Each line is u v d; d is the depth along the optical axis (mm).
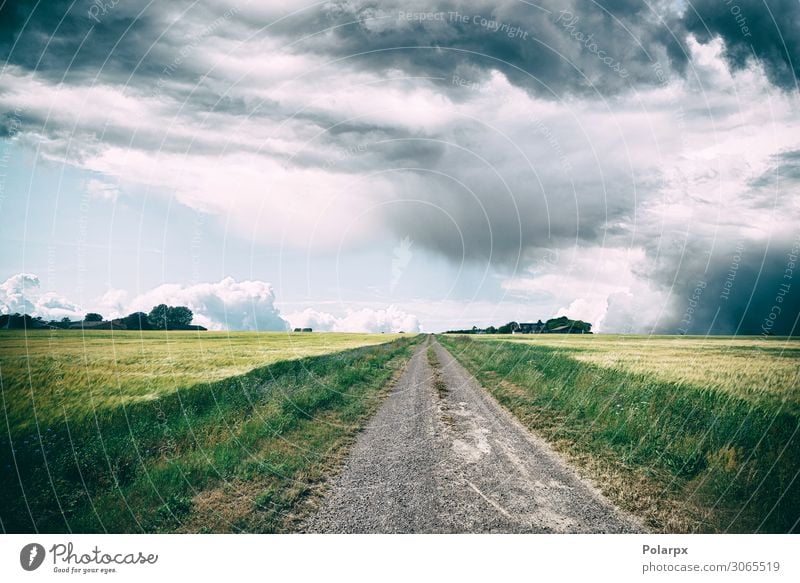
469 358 25422
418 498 6359
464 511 6016
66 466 6883
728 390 9883
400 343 46094
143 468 7148
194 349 23688
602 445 8430
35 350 18875
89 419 8492
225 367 15477
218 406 10125
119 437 8000
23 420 8312
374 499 6340
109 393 10320
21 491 6477
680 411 9070
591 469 7383
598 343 38781
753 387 10156
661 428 8430
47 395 10062
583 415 10359
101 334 32031
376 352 27656
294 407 10531
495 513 5965
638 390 10945
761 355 22516
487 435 9227
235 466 7289
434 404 12164
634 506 6215
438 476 7102
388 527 5633
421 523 5730
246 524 5820
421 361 23984
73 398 9828
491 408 11688
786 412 7996
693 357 20469
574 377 13867
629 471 7273
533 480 6957
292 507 6160
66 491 6523
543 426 9836
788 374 12836
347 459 7820
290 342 36781
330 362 18281
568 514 5980
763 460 6766
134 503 6359
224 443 8195
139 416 9039
